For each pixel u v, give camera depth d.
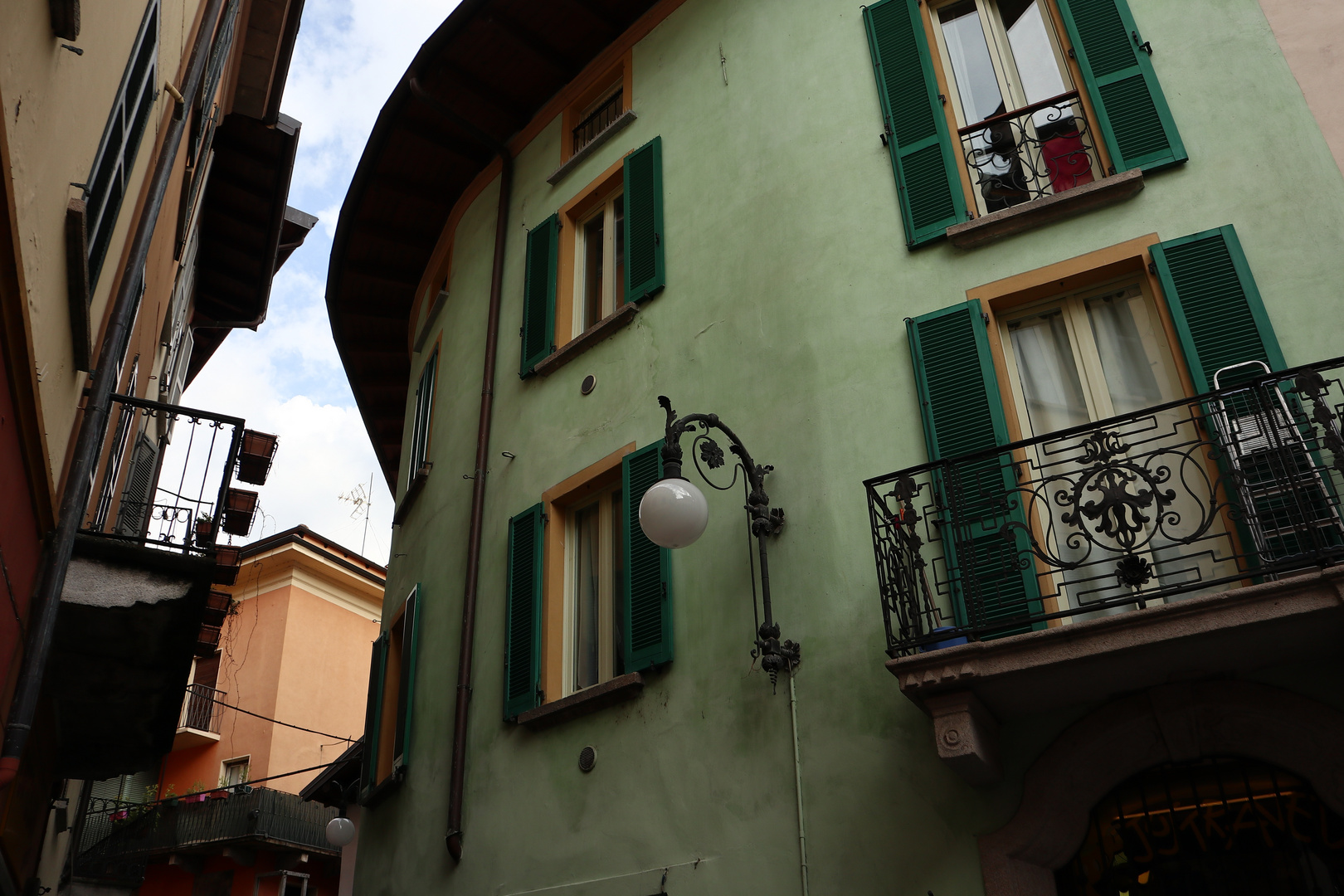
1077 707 6.05
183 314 15.54
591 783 8.02
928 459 7.12
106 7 6.02
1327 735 5.39
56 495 6.73
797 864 6.62
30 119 4.86
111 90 6.49
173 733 9.23
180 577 7.53
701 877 7.03
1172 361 6.93
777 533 7.66
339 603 25.16
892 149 8.42
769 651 6.92
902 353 7.64
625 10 11.61
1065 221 7.47
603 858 7.66
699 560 8.09
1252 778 5.77
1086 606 5.53
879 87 8.78
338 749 23.61
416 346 14.34
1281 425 5.92
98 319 7.53
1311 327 6.39
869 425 7.54
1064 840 5.86
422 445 13.03
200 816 20.62
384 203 13.81
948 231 7.71
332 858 21.34
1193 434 6.57
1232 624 5.20
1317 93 7.08
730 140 9.72
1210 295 6.70
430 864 9.27
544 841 8.15
